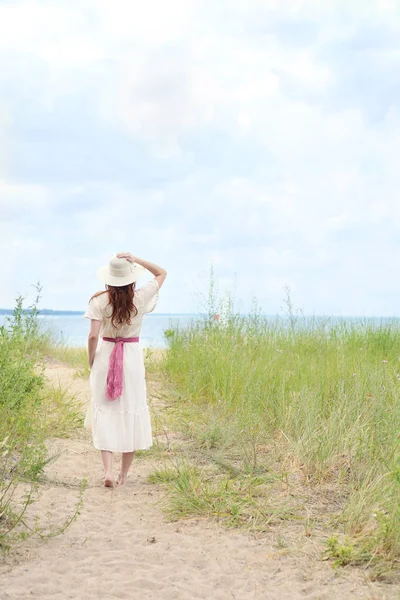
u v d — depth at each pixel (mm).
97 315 5676
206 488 5191
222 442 6738
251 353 9969
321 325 11695
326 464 5648
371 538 4086
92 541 4391
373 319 12008
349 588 3623
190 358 10195
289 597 3557
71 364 13742
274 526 4598
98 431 5676
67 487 5602
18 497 5094
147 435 5777
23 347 6660
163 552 4203
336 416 6352
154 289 5824
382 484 4801
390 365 8781
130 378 5711
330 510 4895
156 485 5711
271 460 6047
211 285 11711
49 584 3707
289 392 7543
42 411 7883
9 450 4953
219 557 4113
